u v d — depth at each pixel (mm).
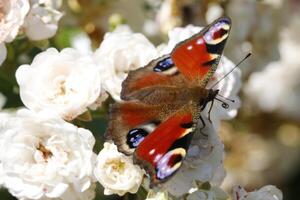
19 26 458
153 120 402
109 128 405
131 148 400
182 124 394
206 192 434
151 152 391
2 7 460
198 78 422
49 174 433
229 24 423
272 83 665
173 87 413
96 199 543
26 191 433
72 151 435
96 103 449
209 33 425
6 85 498
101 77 454
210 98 419
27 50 488
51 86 446
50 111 437
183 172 427
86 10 554
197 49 424
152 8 567
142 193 440
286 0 594
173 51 424
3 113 469
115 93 454
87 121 454
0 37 455
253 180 661
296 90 682
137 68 443
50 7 490
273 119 667
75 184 432
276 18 580
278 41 582
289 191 683
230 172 657
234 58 558
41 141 438
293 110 673
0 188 525
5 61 492
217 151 428
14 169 435
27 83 445
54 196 431
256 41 569
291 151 684
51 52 449
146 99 406
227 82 468
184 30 470
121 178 430
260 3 567
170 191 427
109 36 470
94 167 432
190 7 552
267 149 670
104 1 556
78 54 450
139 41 467
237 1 560
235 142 645
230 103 468
